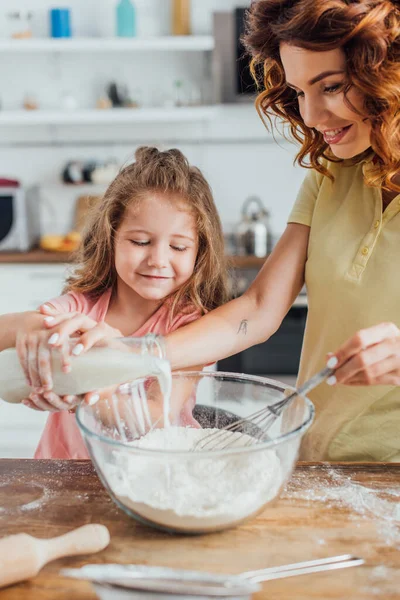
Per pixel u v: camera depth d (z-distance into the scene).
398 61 0.95
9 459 1.13
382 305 1.22
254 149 3.59
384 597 0.79
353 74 0.96
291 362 3.00
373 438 1.26
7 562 0.80
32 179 3.64
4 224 3.13
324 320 1.29
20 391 1.06
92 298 1.49
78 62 3.52
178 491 0.89
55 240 3.19
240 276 3.00
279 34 0.98
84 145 3.61
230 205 3.66
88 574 0.75
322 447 1.31
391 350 0.98
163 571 0.77
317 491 1.02
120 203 1.39
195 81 3.53
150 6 3.46
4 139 3.60
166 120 3.57
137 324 1.46
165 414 1.06
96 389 1.03
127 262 1.32
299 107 1.17
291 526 0.93
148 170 1.37
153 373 1.03
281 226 3.68
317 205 1.33
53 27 3.24
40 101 3.56
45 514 0.96
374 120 1.02
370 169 1.17
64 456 1.42
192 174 1.44
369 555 0.87
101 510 0.98
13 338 1.07
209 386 1.11
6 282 3.09
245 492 0.89
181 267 1.34
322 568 0.84
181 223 1.31
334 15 0.92
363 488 1.03
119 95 3.35
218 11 3.37
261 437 1.05
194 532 0.90
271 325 1.31
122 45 3.19
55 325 1.04
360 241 1.24
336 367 0.99
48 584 0.82
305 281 1.33
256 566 0.85
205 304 1.47
